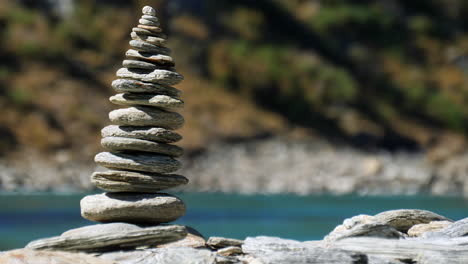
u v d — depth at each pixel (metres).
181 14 123.38
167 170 16.25
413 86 129.25
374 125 114.44
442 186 87.19
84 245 15.24
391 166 95.06
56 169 80.81
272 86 118.06
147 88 16.27
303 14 139.50
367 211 57.78
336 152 100.75
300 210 57.56
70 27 111.00
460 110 125.81
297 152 97.56
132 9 119.50
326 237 17.06
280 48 128.38
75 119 93.75
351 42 136.12
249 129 102.56
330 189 84.38
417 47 139.38
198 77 115.00
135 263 14.83
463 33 147.00
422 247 15.00
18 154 83.75
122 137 16.16
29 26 107.75
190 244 16.56
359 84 127.00
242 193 79.00
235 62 120.25
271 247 15.57
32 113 92.56
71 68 104.00
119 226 15.60
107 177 15.97
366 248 15.30
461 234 16.14
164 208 16.02
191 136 96.31
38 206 53.53
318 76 123.12
